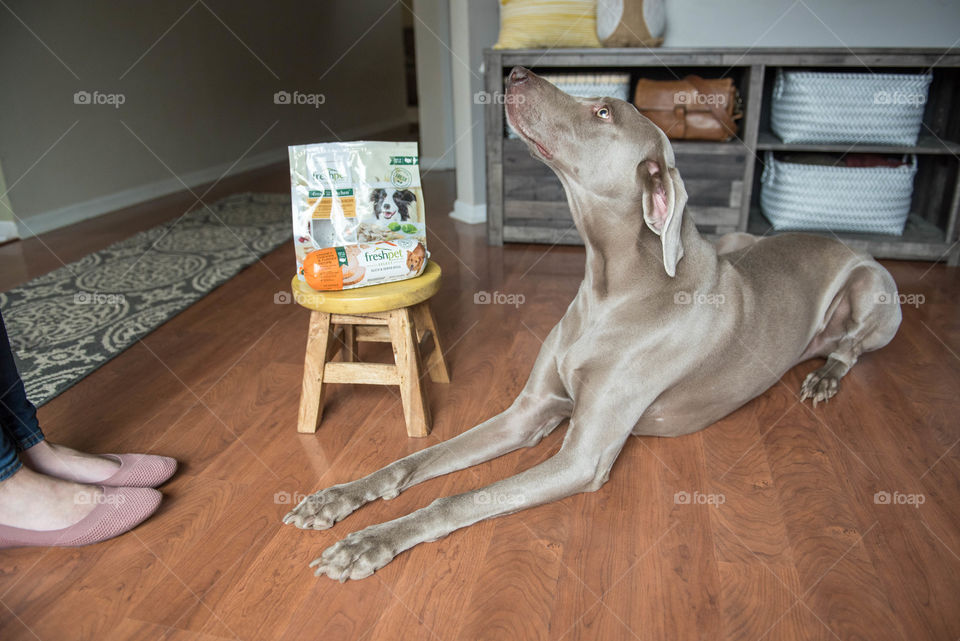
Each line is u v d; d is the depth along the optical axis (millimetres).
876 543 1320
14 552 1328
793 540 1334
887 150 2742
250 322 2377
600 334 1443
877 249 2818
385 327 1902
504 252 3090
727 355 1539
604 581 1238
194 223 3629
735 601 1191
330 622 1155
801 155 3039
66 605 1195
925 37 2967
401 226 1669
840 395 1858
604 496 1473
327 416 1790
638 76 3260
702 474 1538
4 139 3338
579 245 3141
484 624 1147
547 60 2873
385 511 1421
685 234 1459
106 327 2318
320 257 1534
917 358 2047
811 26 3051
